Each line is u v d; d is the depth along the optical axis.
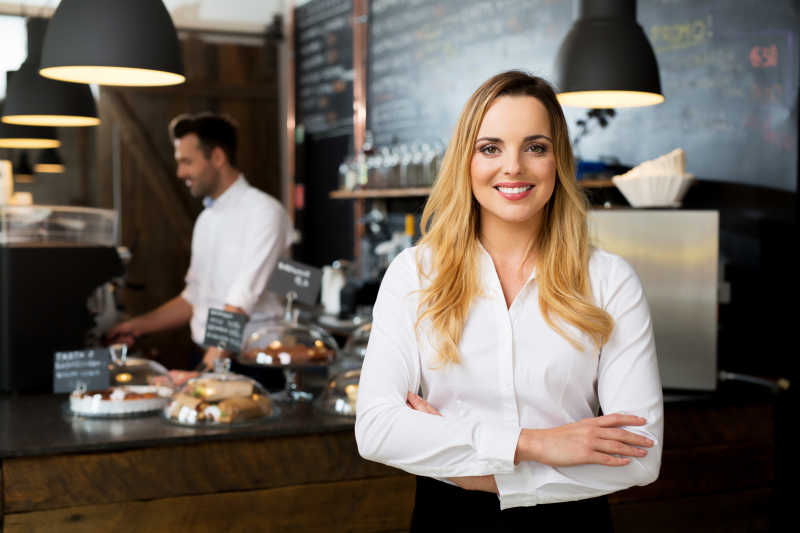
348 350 2.58
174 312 3.46
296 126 6.64
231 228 3.22
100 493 1.94
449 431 1.29
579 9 2.58
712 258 2.41
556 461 1.26
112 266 2.92
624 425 1.29
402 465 1.33
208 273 3.34
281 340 2.36
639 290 1.41
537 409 1.39
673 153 2.52
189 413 2.09
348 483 2.12
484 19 4.33
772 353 2.79
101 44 2.13
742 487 2.43
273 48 6.80
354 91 5.70
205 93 6.64
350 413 2.16
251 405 2.11
